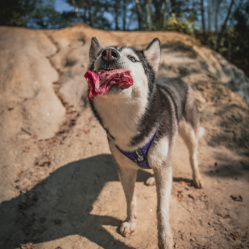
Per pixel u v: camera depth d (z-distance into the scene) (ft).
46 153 5.53
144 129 3.22
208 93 7.43
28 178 4.90
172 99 4.23
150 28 16.29
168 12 17.75
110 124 3.18
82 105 7.06
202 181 4.76
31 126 6.15
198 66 8.61
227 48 17.07
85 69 7.96
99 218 4.07
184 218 4.04
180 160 5.58
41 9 32.55
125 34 10.56
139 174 5.11
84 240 3.72
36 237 3.86
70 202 4.41
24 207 4.33
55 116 6.56
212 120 6.55
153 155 3.37
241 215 4.09
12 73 7.34
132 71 2.90
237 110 6.86
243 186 4.81
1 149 5.42
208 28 26.25
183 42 10.00
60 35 10.24
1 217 4.16
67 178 4.89
